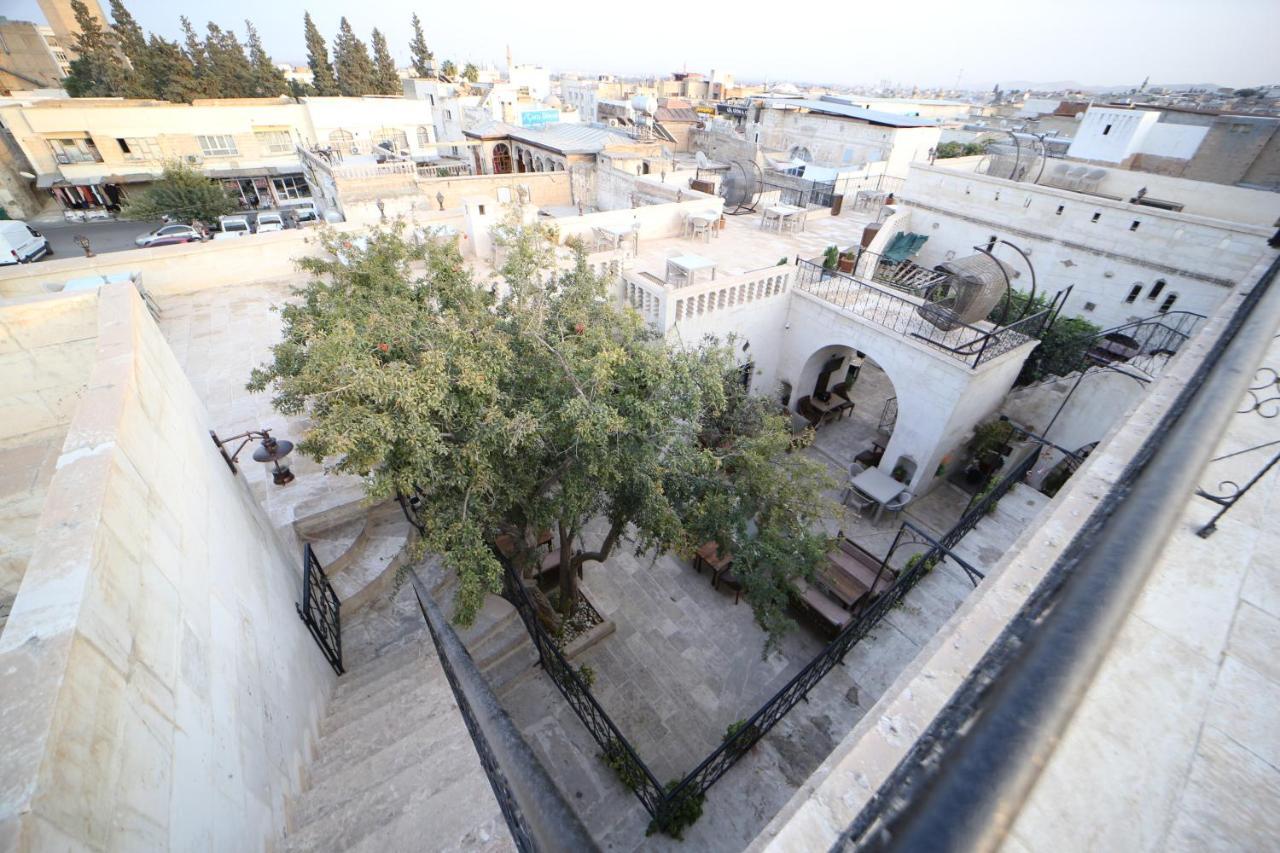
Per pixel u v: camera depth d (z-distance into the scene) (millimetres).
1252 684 1892
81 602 2191
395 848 3332
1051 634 1115
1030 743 819
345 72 50375
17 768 1635
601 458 6797
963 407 13031
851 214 24594
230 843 2805
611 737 8109
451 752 4180
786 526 9289
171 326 13039
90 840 1779
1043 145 24141
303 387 6031
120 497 2902
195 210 28625
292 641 5453
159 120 34250
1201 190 19797
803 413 17672
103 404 3439
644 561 12211
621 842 7551
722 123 45312
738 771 8320
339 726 5055
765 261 17531
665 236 19500
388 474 5906
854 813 1325
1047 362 17219
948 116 59438
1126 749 1671
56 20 62438
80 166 33438
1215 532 2602
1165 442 1920
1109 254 17828
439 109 45906
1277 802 1562
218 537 4562
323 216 28812
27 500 6801
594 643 10328
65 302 6727
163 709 2596
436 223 17484
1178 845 1466
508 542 9344
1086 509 2328
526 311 7875
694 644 10539
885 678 9234
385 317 6961
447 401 6156
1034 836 1469
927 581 10102
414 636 7750
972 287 12227
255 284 15297
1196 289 16344
